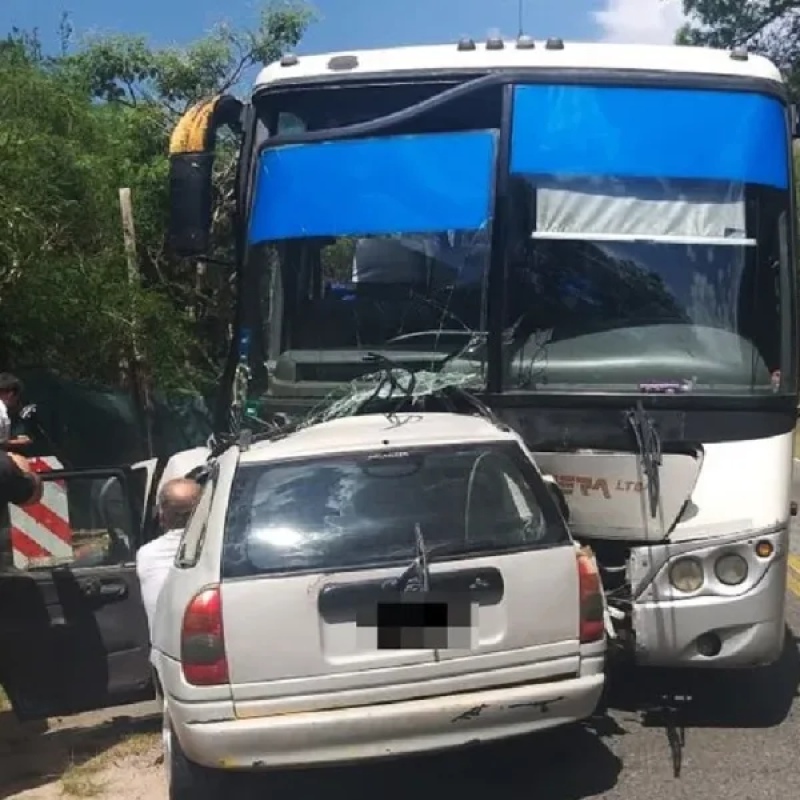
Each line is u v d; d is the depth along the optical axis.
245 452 5.08
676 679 6.52
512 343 6.09
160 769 5.77
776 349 5.95
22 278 11.36
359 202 6.42
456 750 4.87
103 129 15.45
